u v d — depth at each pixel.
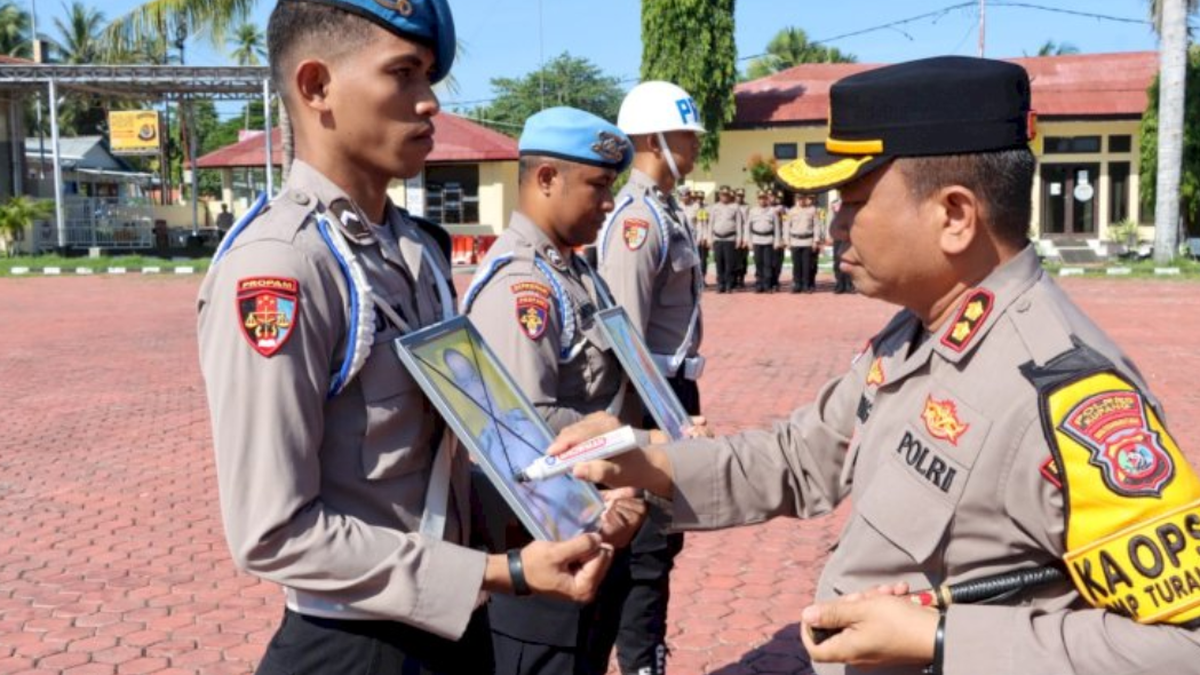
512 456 2.13
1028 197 1.87
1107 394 1.67
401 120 2.01
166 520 6.61
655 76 31.64
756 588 5.39
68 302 20.34
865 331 14.71
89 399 10.51
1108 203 31.62
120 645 4.79
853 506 1.99
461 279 23.91
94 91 30.31
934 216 1.86
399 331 2.05
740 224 21.16
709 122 31.67
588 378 3.21
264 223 1.96
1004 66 1.85
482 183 30.81
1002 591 1.76
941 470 1.79
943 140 1.83
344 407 1.99
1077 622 1.65
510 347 3.06
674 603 5.21
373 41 1.98
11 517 6.68
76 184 44.84
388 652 2.08
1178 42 24.36
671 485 2.29
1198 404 9.25
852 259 1.98
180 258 30.80
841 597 1.83
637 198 4.00
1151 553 1.59
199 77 27.88
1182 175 28.31
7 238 31.16
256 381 1.86
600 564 2.04
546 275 3.16
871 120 1.88
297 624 2.10
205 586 5.50
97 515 6.72
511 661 3.10
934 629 1.69
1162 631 1.58
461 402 2.06
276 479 1.85
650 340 4.07
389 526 2.04
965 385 1.80
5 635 4.89
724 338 14.20
